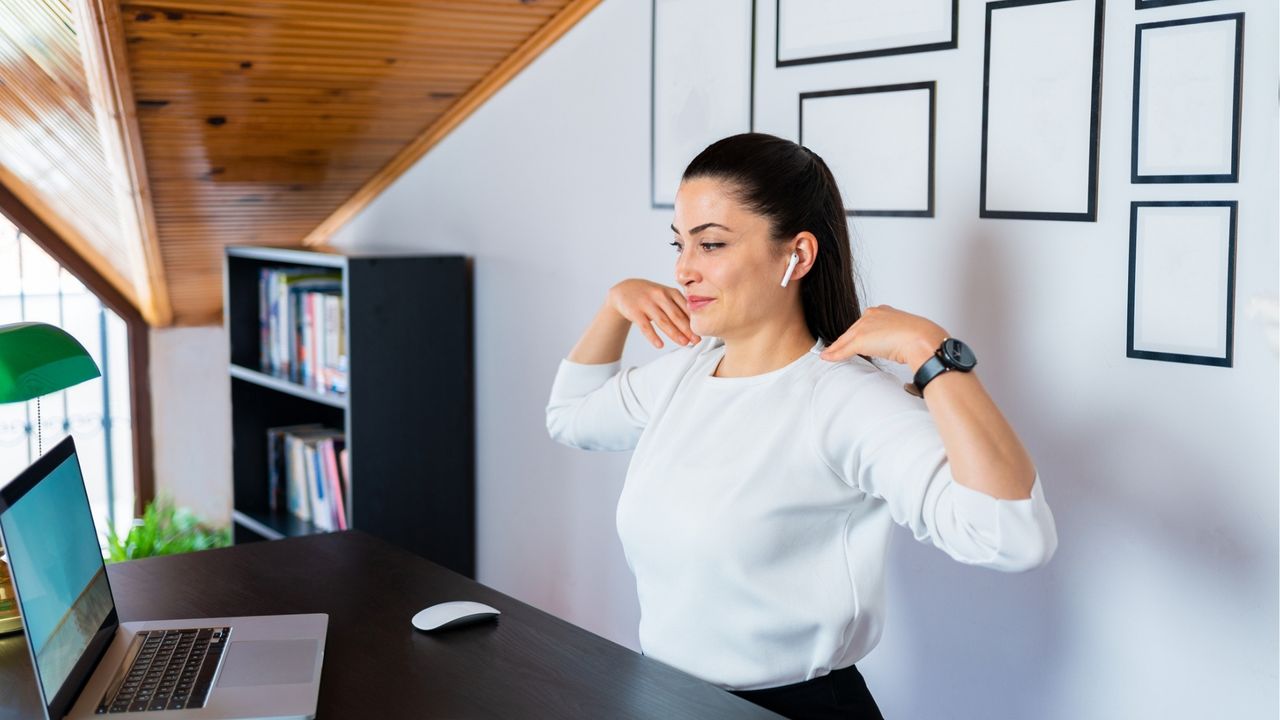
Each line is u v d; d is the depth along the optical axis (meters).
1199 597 1.75
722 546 1.54
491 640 1.65
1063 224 1.86
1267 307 1.62
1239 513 1.68
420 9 2.55
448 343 3.18
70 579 1.50
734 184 1.55
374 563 1.99
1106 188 1.80
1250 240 1.63
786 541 1.55
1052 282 1.88
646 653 1.68
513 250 3.04
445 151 3.27
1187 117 1.68
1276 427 1.63
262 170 3.30
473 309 3.22
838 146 2.18
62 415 4.70
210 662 1.53
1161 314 1.74
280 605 1.78
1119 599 1.85
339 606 1.78
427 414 3.17
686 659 1.61
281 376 3.53
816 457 1.53
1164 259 1.73
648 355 2.64
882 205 2.12
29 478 1.44
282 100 2.89
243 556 2.02
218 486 4.83
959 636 2.11
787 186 1.57
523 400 3.06
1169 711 1.80
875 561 1.58
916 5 2.03
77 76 2.66
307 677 1.49
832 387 1.55
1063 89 1.83
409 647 1.62
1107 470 1.84
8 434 4.62
